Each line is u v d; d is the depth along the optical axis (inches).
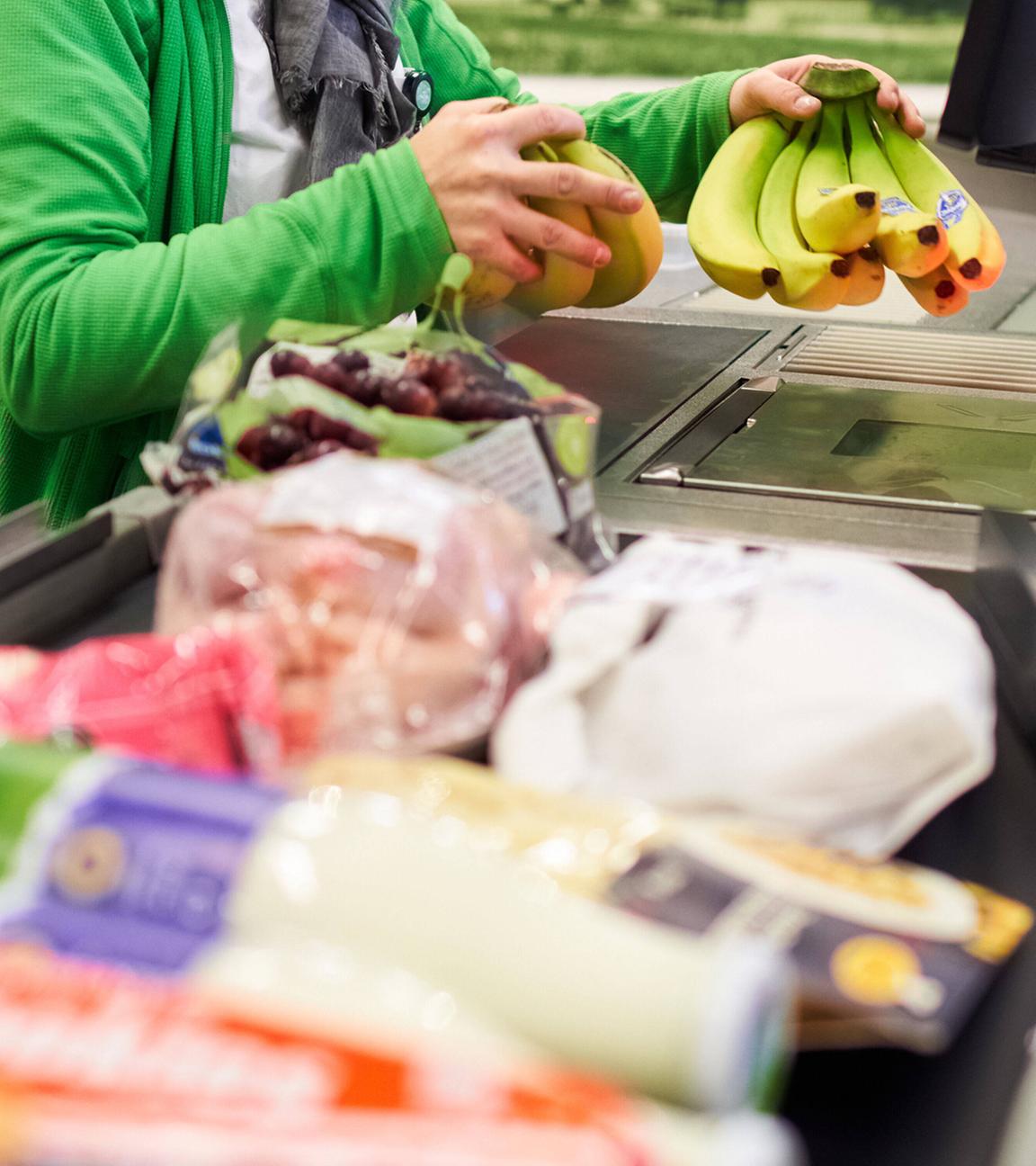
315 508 22.7
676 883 16.1
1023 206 53.3
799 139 52.1
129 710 19.2
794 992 15.1
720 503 38.0
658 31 149.0
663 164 62.3
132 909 14.1
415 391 29.6
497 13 149.5
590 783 20.5
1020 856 21.5
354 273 43.4
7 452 56.1
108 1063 11.4
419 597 21.6
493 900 13.4
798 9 144.5
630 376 52.5
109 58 47.8
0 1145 10.5
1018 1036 17.0
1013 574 27.7
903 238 42.9
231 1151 10.4
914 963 15.8
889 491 38.8
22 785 14.9
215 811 14.5
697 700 20.6
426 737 21.3
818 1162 15.4
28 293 44.9
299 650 21.4
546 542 26.5
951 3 140.0
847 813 20.1
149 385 45.4
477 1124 10.8
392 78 59.1
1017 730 25.3
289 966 12.8
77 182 46.0
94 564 28.8
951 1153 15.5
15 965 13.1
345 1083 11.1
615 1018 12.2
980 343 58.2
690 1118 12.0
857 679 20.1
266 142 54.9
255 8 53.9
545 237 41.2
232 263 43.4
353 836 14.1
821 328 60.4
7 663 20.0
